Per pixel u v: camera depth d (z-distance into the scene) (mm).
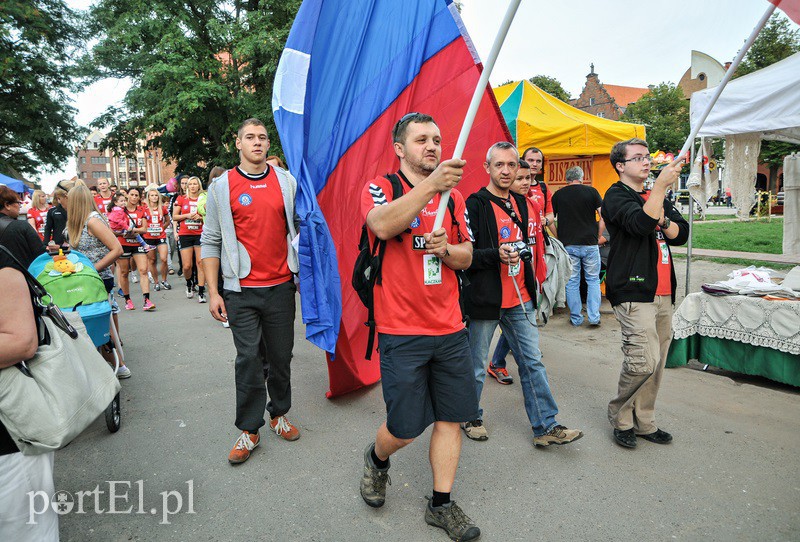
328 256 3578
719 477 3004
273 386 3533
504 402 4172
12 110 20438
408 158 2492
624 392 3295
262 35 15023
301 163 3580
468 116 2051
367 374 4402
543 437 3326
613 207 3234
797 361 4199
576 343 5715
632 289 3186
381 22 4055
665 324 3385
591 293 6277
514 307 3365
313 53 3881
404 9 4094
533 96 8281
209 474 3143
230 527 2635
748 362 4500
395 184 2475
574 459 3244
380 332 2459
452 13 4172
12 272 1816
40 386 1862
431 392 2551
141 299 8820
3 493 1842
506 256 3107
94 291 3668
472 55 4254
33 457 1915
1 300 1771
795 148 22172
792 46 21172
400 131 2516
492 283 3301
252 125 3297
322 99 3957
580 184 6199
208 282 3326
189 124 16891
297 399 4277
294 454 3365
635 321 3199
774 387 4398
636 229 3043
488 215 3387
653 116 41031
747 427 3635
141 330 6582
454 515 2516
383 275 2436
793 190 9438
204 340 6035
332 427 3746
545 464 3191
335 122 3998
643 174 3334
